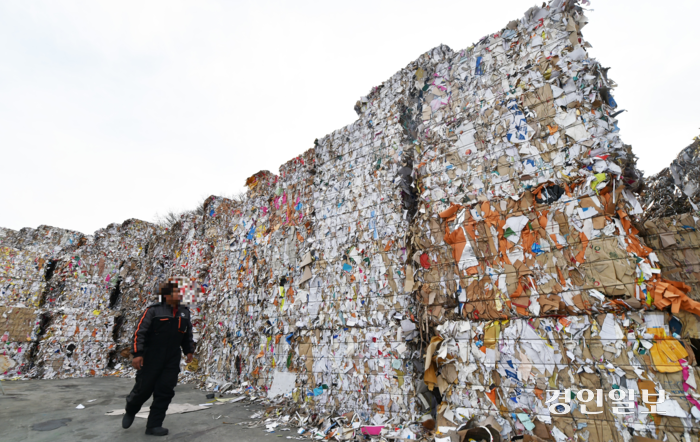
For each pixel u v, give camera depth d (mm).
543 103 2916
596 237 2494
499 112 3146
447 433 2715
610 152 2527
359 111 4648
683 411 2057
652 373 2184
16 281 8031
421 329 3277
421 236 3381
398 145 4066
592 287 2445
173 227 9570
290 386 4504
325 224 4633
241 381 5531
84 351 8180
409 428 3174
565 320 2518
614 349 2322
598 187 2529
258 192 6469
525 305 2688
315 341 4305
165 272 9156
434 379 3012
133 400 3232
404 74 4191
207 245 7980
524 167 2914
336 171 4711
